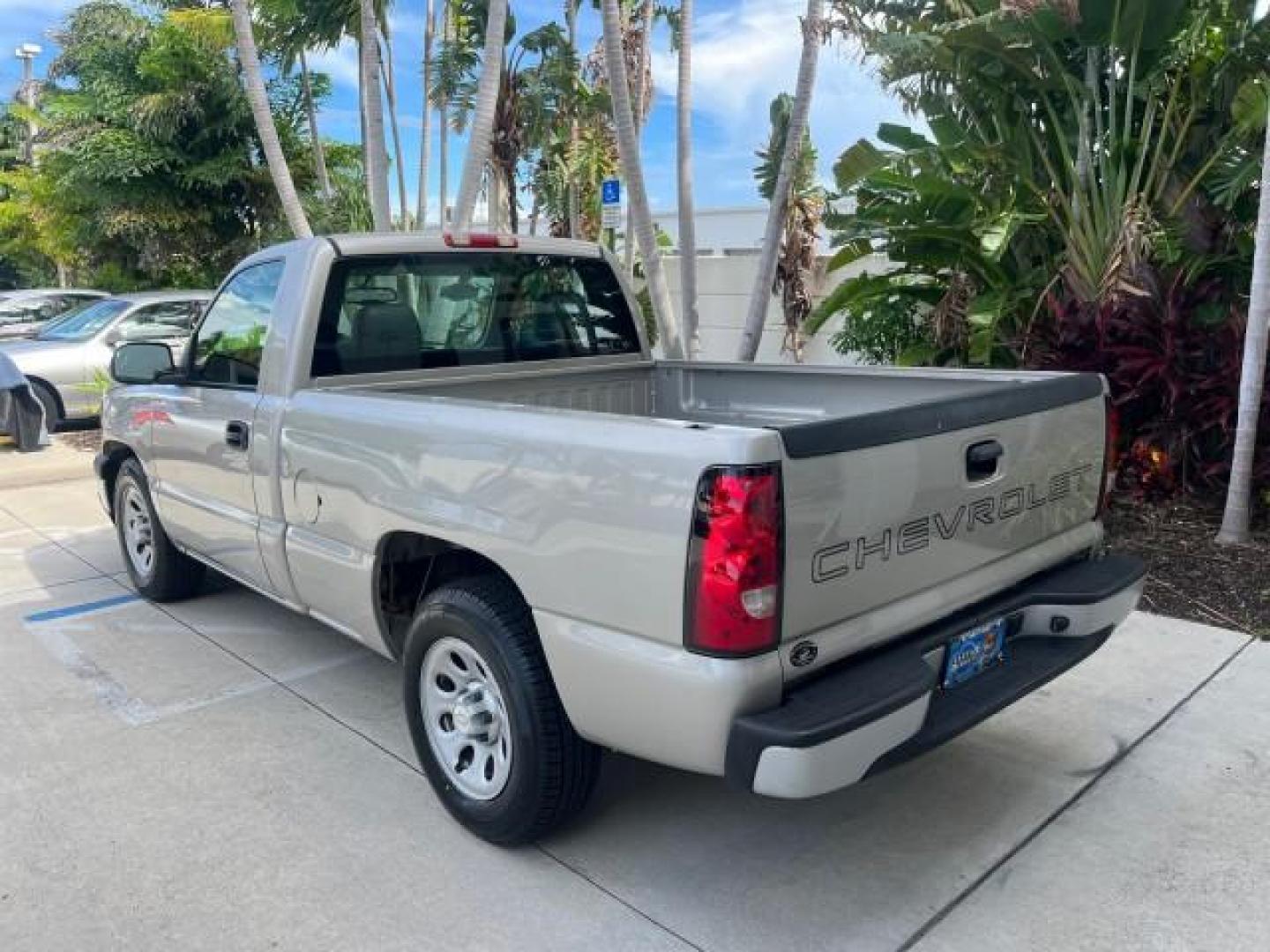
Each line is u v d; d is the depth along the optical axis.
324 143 18.06
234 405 4.30
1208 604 5.28
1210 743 3.87
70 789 3.64
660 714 2.59
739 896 2.98
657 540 2.54
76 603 5.76
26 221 22.23
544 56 12.38
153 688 4.55
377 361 4.18
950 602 2.95
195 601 5.77
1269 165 5.62
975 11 7.52
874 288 8.24
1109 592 3.27
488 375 4.50
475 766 3.31
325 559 3.80
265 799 3.56
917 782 3.62
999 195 7.67
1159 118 7.35
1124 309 6.84
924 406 2.82
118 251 19.16
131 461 5.53
